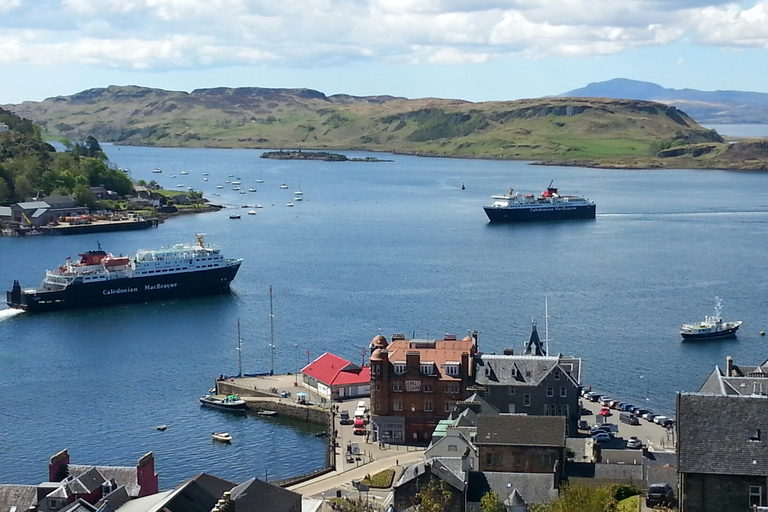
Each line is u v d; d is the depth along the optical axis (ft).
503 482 529.04
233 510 450.71
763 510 390.83
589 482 535.19
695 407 437.58
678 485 463.83
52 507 525.34
